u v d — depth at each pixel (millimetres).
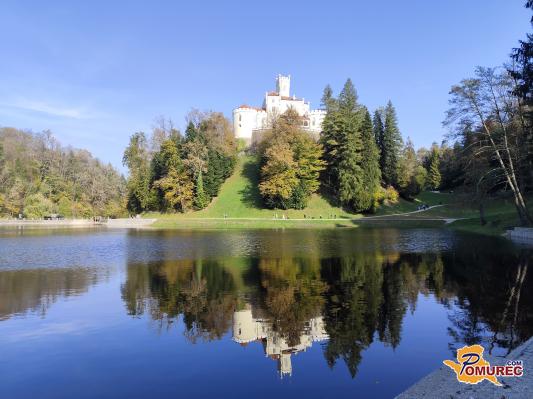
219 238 40312
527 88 26359
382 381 8352
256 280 18344
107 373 8875
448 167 93438
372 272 20031
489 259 23328
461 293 15398
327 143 74938
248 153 93562
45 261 24516
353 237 40219
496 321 11914
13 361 9523
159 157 78938
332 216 68312
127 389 8117
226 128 83688
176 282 18094
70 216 87062
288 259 24734
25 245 34062
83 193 93312
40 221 77000
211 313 13312
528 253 25375
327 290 16266
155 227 61906
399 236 40531
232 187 80250
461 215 65625
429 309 13328
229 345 10477
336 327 11727
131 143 87438
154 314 13258
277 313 13148
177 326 12062
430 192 93688
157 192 76562
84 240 38875
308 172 72250
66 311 13641
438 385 6531
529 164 37656
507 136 37312
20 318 12883
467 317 12367
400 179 78875
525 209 35812
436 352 9766
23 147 101000
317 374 8711
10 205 85125
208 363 9375
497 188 51531
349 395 7754
